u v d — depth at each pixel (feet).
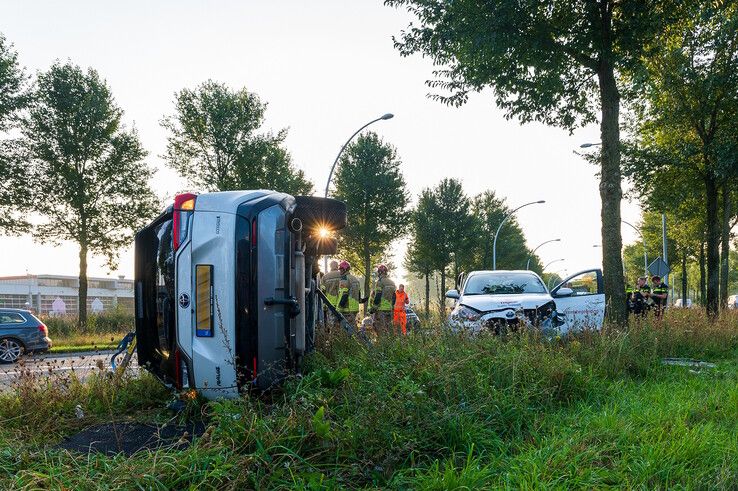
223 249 21.11
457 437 15.84
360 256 120.37
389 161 120.88
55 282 218.38
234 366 20.26
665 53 60.23
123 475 12.39
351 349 26.25
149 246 24.62
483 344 25.82
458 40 41.65
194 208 21.63
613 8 42.01
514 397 19.54
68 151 72.54
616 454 14.76
